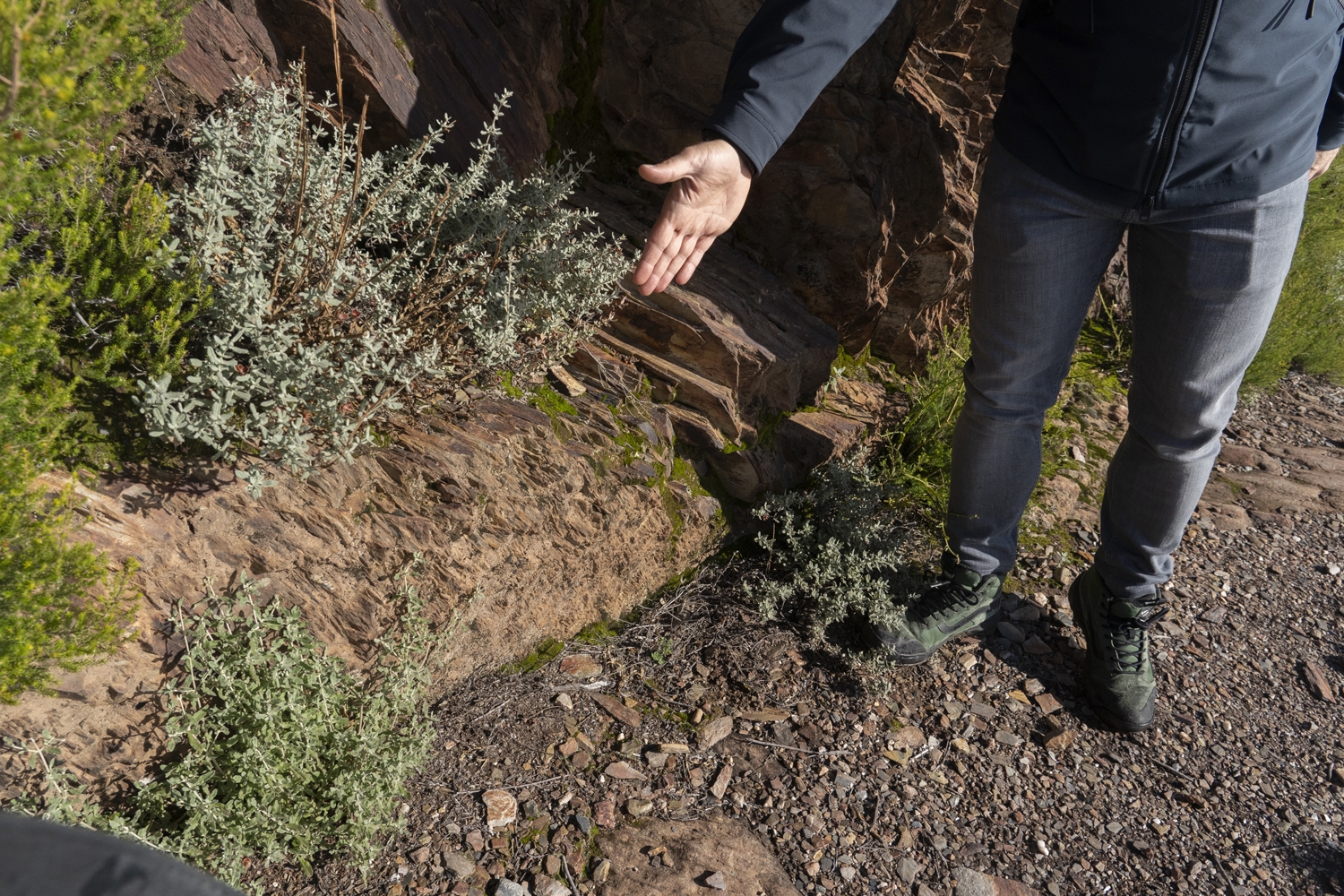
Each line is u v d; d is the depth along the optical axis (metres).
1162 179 1.91
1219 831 2.32
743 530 2.93
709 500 2.72
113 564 1.56
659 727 2.28
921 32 3.20
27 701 1.50
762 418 2.97
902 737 2.41
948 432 3.31
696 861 1.96
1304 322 4.91
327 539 1.86
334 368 1.82
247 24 2.10
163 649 1.67
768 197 3.25
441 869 1.82
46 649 1.41
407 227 2.22
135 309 1.69
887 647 2.55
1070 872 2.15
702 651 2.54
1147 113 1.85
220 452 1.64
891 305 3.65
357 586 1.92
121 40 1.29
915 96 3.22
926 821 2.20
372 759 1.81
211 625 1.73
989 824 2.23
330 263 1.85
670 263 1.59
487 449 2.15
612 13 2.96
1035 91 2.05
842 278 3.33
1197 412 2.14
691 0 2.93
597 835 1.97
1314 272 4.86
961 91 3.36
